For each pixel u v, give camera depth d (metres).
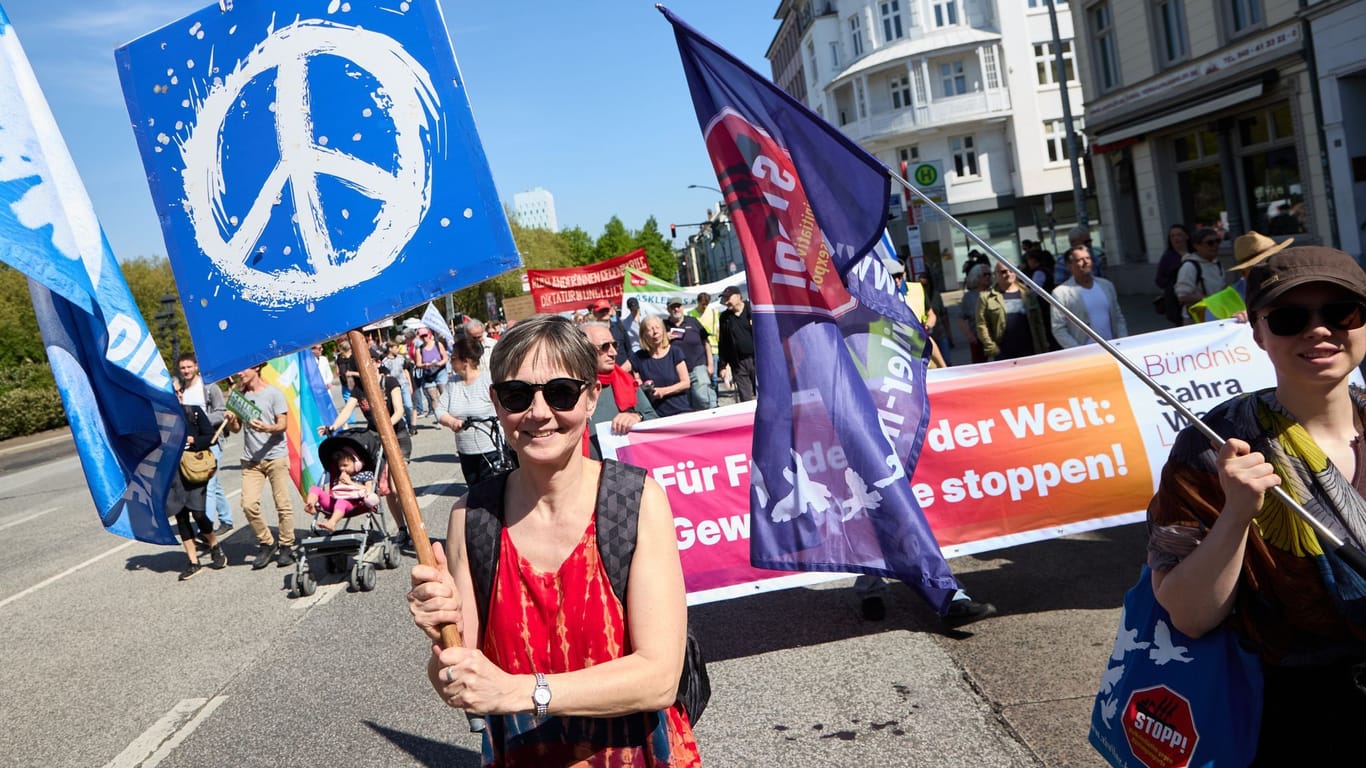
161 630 7.32
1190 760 2.12
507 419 2.06
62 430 39.53
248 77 2.60
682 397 9.16
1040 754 3.73
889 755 3.88
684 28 4.09
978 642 4.94
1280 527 2.02
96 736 5.29
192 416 9.00
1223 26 19.69
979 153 49.41
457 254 2.54
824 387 4.57
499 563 2.09
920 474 5.59
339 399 27.75
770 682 4.78
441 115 2.53
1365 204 17.14
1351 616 1.99
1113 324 8.74
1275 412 2.10
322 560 9.11
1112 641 4.71
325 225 2.59
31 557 11.28
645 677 1.96
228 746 4.88
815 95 59.28
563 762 2.06
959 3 48.34
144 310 59.31
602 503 2.07
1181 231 11.12
